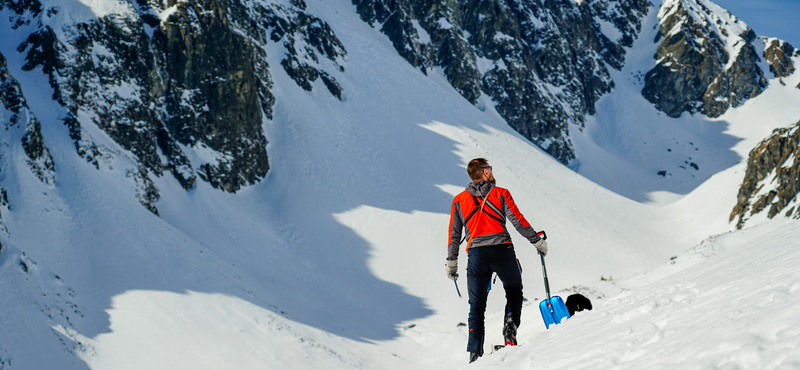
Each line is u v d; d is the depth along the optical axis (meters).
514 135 87.31
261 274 37.69
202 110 53.19
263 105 61.91
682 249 58.62
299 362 22.56
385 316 36.44
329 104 70.38
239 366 21.09
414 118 75.56
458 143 72.12
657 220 69.44
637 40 149.38
